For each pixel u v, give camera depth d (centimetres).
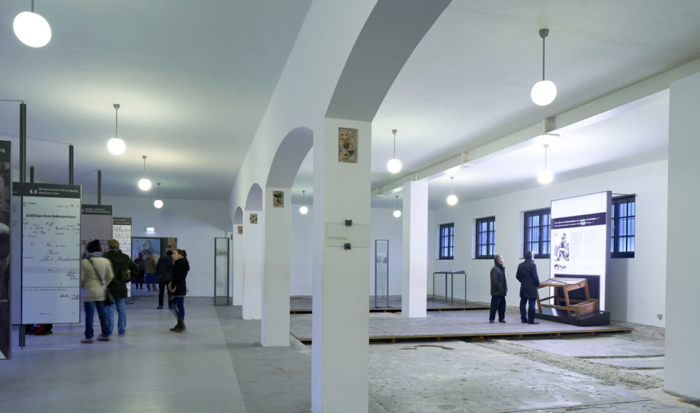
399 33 332
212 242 1848
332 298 405
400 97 671
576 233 1229
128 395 470
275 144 655
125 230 1424
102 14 465
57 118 796
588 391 548
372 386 561
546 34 483
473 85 625
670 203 551
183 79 630
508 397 520
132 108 747
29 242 708
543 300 1241
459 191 1554
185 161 1146
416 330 977
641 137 870
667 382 550
